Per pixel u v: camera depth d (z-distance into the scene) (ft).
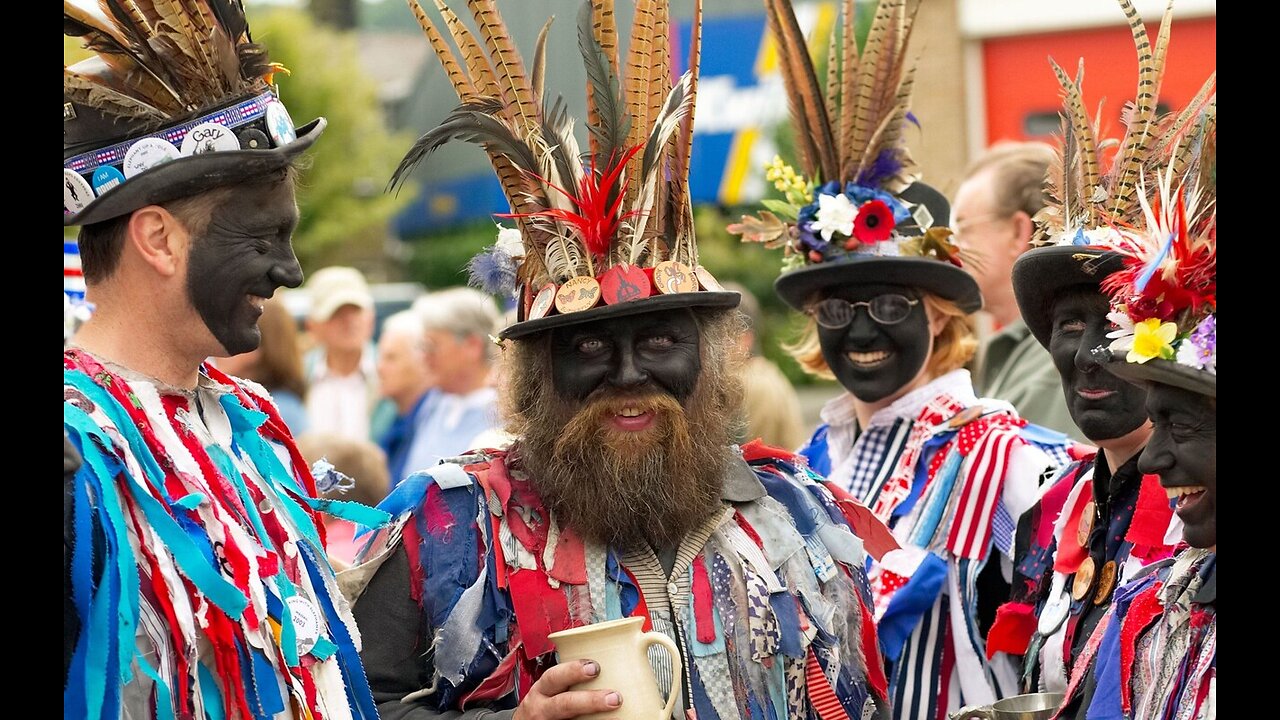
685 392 7.26
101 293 5.79
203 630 5.57
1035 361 12.04
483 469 7.45
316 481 7.29
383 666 7.04
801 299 10.61
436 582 7.02
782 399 13.07
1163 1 18.89
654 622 7.06
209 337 5.85
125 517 5.43
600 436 7.14
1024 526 8.58
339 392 19.49
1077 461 8.50
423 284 42.96
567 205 7.30
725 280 38.96
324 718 5.98
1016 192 12.28
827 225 10.15
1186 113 6.88
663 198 7.38
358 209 45.16
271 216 5.91
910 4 10.89
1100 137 8.03
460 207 43.93
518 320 7.64
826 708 7.20
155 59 5.71
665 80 7.48
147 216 5.67
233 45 5.94
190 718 5.45
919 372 10.25
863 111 10.51
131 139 5.62
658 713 6.30
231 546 5.71
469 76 7.51
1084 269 7.16
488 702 6.92
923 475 9.91
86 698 5.06
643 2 7.36
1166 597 6.27
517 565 7.08
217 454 6.02
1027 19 20.12
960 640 9.43
